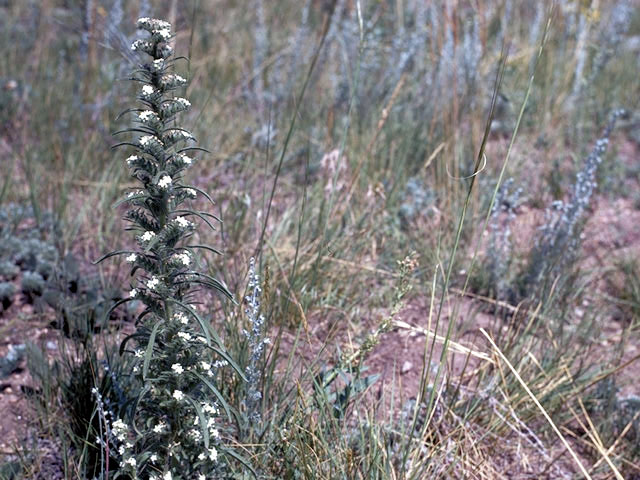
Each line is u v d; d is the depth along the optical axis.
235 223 4.19
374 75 6.07
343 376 2.93
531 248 4.30
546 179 5.36
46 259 3.97
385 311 3.88
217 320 3.36
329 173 4.68
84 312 3.50
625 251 4.76
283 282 3.68
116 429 2.27
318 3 7.66
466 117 5.70
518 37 6.89
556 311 3.94
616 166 5.58
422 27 6.08
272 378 2.94
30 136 5.44
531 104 6.16
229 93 6.05
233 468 2.51
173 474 2.25
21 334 3.52
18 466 2.68
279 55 6.47
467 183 4.89
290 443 2.63
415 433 2.99
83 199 4.62
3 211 4.32
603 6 7.81
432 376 3.40
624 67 7.25
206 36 6.89
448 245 4.40
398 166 5.02
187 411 2.22
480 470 2.89
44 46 6.68
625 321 4.16
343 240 4.14
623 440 3.20
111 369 2.88
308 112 5.84
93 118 5.32
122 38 3.59
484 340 3.74
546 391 3.26
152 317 2.21
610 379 3.46
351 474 2.54
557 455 3.15
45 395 2.97
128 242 4.24
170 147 2.17
